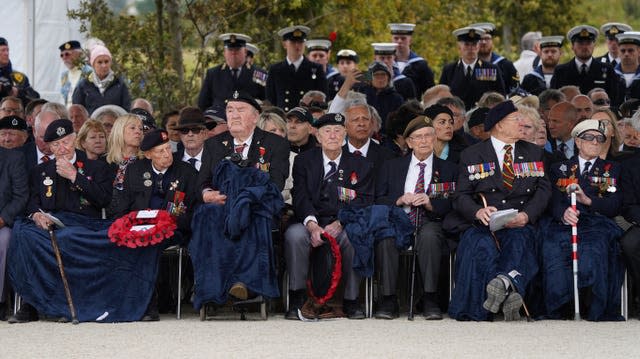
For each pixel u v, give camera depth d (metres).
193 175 38.84
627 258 37.09
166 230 37.03
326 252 37.22
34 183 38.91
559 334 33.81
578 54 55.84
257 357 30.16
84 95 53.88
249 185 37.19
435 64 85.94
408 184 39.06
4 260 37.41
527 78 58.50
